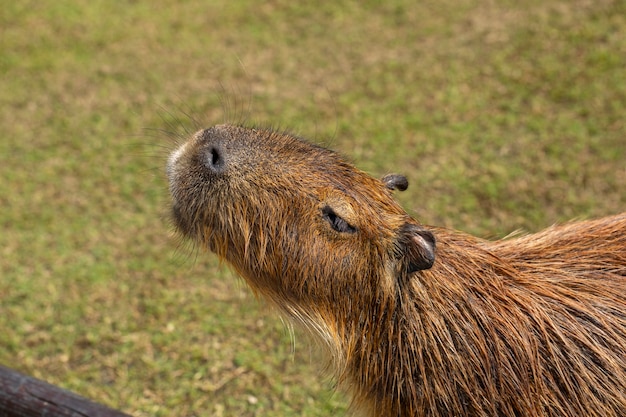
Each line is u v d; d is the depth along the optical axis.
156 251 1.84
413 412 1.31
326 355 1.38
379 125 2.15
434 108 2.20
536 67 2.29
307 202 1.28
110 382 1.65
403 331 1.30
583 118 2.08
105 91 2.42
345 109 2.24
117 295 1.77
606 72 2.22
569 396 1.28
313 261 1.29
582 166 1.92
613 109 2.08
